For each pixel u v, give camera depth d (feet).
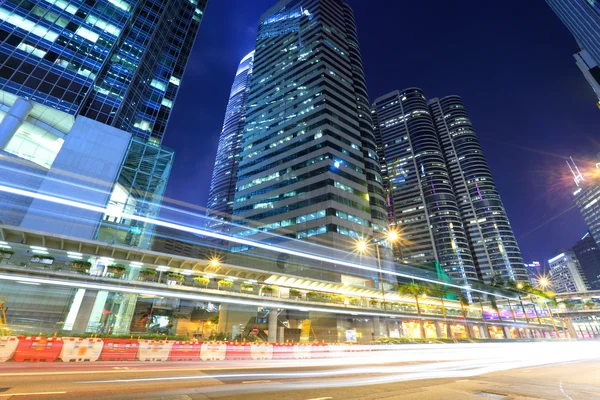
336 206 239.71
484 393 29.78
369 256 238.89
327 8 374.02
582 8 415.64
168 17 228.22
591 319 391.65
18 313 88.84
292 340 117.91
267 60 385.09
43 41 141.79
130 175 146.82
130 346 55.52
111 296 109.91
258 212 278.67
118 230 131.13
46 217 111.34
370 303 155.22
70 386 29.73
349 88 330.13
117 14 180.75
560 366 58.49
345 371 49.24
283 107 325.01
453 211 531.09
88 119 140.05
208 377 39.19
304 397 27.27
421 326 165.99
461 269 478.18
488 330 245.65
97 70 154.81
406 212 554.46
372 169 292.81
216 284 113.39
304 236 236.63
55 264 86.89
